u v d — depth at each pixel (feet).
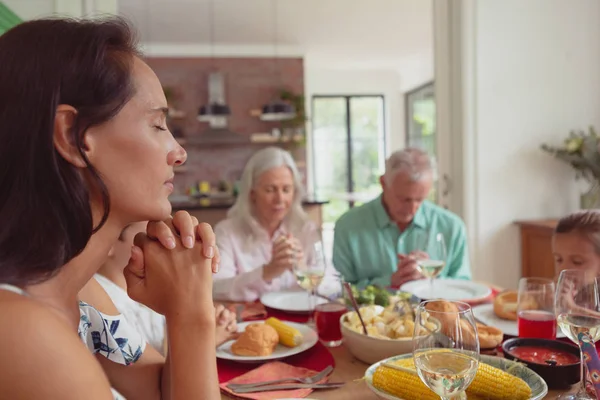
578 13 10.31
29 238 1.67
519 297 3.99
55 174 1.65
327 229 25.66
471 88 10.02
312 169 27.45
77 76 1.66
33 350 1.55
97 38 1.72
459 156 10.29
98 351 2.69
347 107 27.43
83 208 1.70
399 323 3.70
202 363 2.08
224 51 22.90
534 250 9.92
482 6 9.93
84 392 1.60
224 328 4.02
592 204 9.86
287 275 6.28
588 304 2.96
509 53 10.10
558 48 10.29
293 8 16.88
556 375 3.00
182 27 19.26
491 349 3.75
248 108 23.41
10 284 1.68
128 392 2.80
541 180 10.37
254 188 6.70
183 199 20.93
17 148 1.64
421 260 5.21
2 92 1.65
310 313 4.78
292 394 3.08
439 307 2.82
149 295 2.17
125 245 3.82
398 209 6.63
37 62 1.64
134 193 1.82
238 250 6.61
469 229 10.16
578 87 10.42
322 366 3.58
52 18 1.79
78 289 1.90
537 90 10.25
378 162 27.81
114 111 1.72
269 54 23.16
